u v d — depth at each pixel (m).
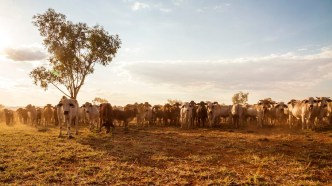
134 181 9.01
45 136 17.69
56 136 17.78
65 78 36.22
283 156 12.28
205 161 11.51
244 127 25.28
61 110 17.36
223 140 16.64
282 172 10.02
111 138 17.25
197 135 19.00
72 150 12.97
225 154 12.88
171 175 9.65
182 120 25.30
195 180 9.20
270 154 12.73
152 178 9.30
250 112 27.22
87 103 22.58
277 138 17.53
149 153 12.90
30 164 10.48
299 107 22.16
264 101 25.89
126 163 10.93
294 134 19.16
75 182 8.80
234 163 11.30
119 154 12.48
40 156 11.61
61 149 13.07
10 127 27.28
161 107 29.48
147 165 10.88
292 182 8.94
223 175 9.66
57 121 29.73
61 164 10.72
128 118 21.83
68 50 34.97
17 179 8.98
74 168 10.23
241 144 15.19
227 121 32.16
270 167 10.66
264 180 9.16
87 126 27.03
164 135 19.08
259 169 10.30
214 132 21.09
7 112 33.50
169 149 13.90
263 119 26.83
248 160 11.61
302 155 12.44
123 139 16.92
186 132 21.12
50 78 35.25
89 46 35.34
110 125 19.86
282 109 25.56
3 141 15.34
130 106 28.67
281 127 24.30
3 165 10.24
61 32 35.00
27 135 18.23
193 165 10.95
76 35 35.59
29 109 30.94
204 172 9.84
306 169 10.34
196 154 12.80
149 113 28.03
